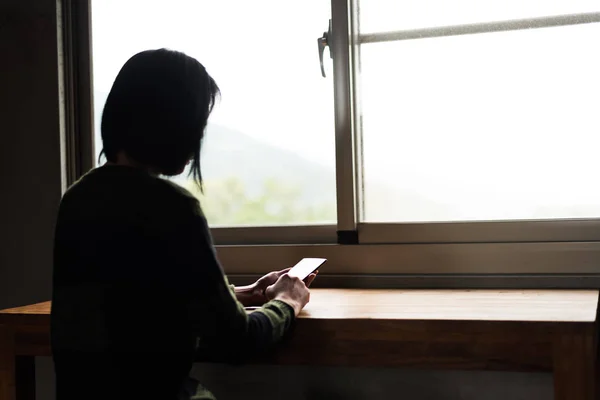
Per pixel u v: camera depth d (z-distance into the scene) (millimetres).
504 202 1834
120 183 1011
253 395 1913
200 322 1016
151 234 974
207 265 1012
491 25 1833
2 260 2121
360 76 1964
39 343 1473
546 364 1171
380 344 1269
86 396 983
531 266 1744
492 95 1835
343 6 1910
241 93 2049
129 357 966
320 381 1857
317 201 1996
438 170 1895
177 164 1117
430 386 1765
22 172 2111
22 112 2113
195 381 1167
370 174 1962
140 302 964
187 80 1102
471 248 1794
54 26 2094
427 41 1895
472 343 1214
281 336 1229
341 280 1901
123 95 1071
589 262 1695
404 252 1853
